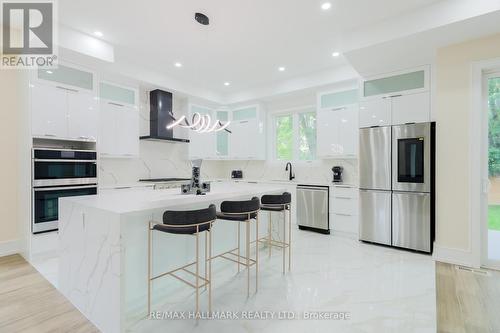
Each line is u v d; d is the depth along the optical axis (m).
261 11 2.67
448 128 2.92
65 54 3.09
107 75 3.80
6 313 1.99
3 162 3.21
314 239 3.96
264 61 3.96
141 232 2.08
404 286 2.41
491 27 2.53
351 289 2.36
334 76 4.19
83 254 1.98
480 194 2.79
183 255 2.43
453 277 2.58
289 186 4.72
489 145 2.84
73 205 2.12
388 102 3.59
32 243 2.95
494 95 2.82
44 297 2.22
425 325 1.83
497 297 2.20
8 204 3.24
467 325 1.82
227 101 5.69
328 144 4.43
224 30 3.05
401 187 3.39
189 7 2.60
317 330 1.78
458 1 2.43
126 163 4.50
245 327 1.82
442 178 2.98
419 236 3.27
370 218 3.68
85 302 1.96
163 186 4.54
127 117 4.14
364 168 3.74
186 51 3.60
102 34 3.12
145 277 2.11
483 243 2.84
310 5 2.57
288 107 5.34
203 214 1.91
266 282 2.52
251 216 2.51
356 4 2.56
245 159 5.61
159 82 4.38
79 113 3.36
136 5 2.55
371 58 3.25
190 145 5.26
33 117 2.96
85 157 3.40
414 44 2.88
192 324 1.86
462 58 2.84
